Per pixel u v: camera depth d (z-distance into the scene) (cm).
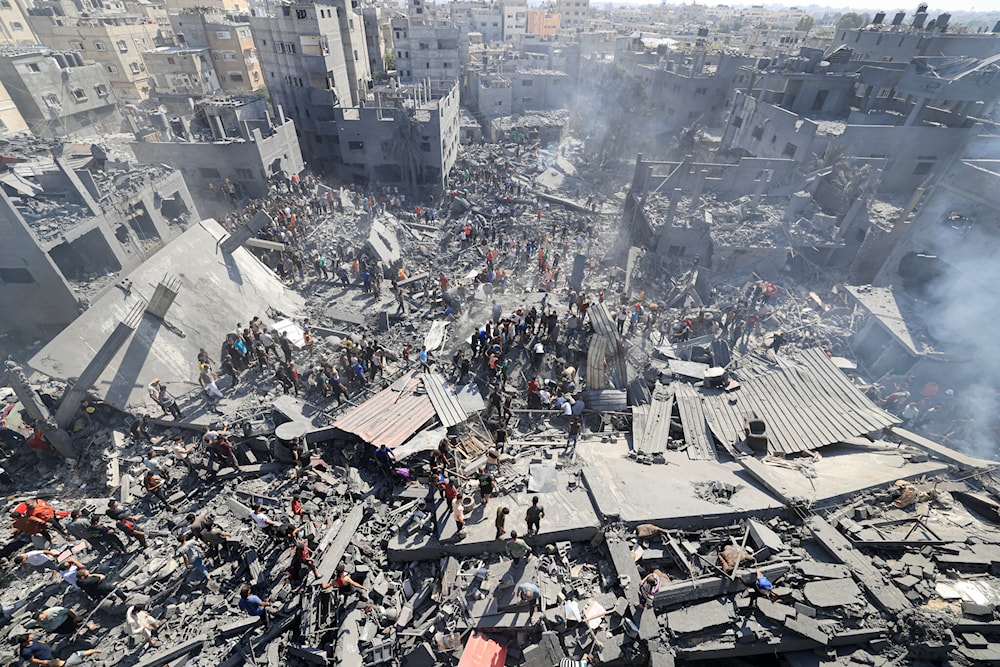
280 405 2133
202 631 1417
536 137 7788
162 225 3588
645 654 1234
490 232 4441
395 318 3069
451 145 5938
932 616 1190
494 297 3319
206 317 2650
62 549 1652
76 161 3550
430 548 1534
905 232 3092
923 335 2647
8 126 5319
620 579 1377
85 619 1466
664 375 2412
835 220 3672
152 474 1825
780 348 2911
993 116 3841
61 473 1978
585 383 2434
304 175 5266
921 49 5522
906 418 2392
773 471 1727
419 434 1998
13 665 1362
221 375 2495
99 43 7381
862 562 1338
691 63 7388
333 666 1303
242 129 4762
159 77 7681
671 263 3841
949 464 1712
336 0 5916
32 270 2606
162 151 4388
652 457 1881
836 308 3222
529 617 1348
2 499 1873
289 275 3488
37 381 2420
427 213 4950
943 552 1370
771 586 1282
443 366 2583
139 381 2236
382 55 8269
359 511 1716
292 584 1514
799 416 1998
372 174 5669
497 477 1792
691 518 1522
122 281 2411
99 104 6178
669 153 6322
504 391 2352
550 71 9325
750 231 3728
